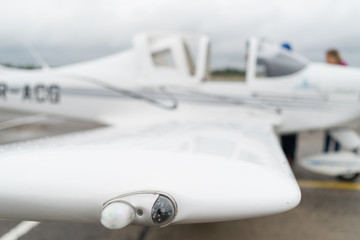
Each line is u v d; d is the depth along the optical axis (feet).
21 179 3.48
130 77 11.43
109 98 11.70
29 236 6.81
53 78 12.64
